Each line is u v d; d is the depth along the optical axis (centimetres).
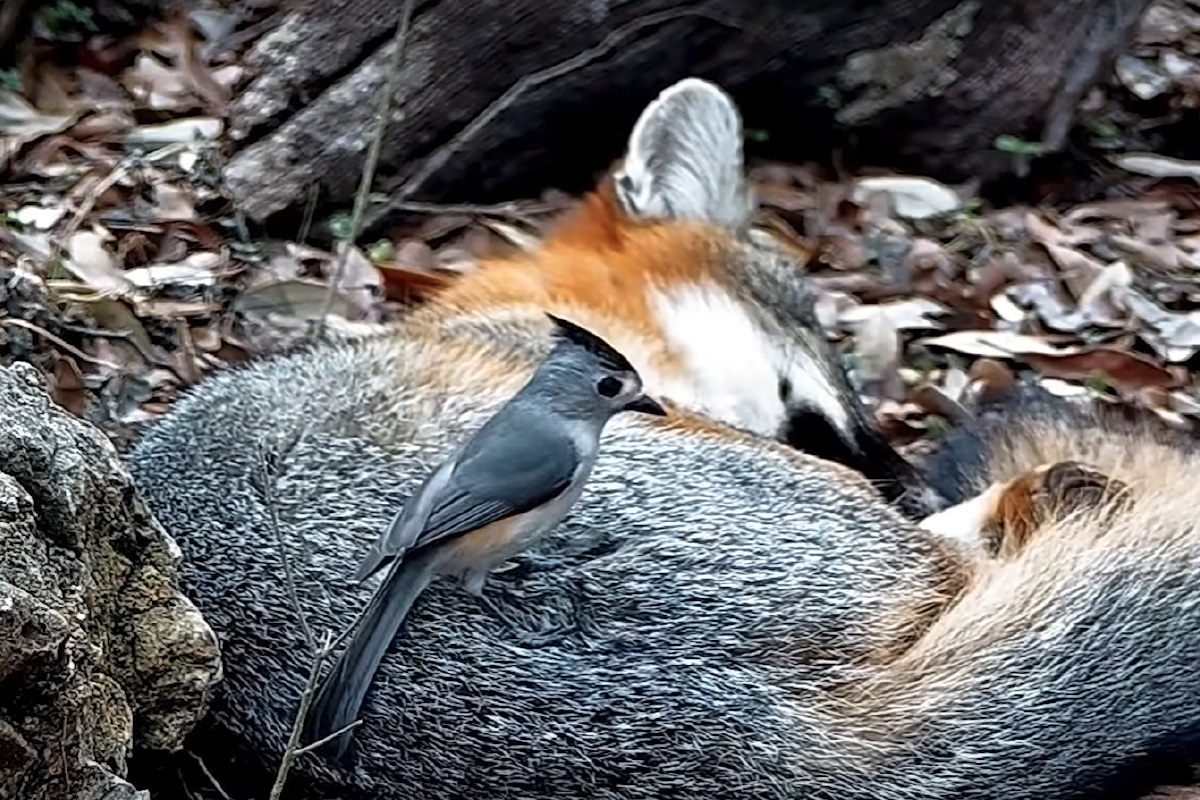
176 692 649
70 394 953
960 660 719
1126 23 1488
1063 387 1175
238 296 1148
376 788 688
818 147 1509
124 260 1205
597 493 764
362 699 634
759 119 1480
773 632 720
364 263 1189
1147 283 1351
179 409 819
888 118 1488
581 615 709
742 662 705
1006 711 701
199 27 1744
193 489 757
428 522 627
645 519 754
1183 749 712
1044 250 1373
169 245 1252
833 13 1418
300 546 723
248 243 1291
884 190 1451
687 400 998
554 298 1012
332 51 1323
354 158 1321
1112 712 706
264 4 1773
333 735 618
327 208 1330
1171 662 720
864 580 754
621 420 841
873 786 676
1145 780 711
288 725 690
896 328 1214
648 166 1074
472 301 1012
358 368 838
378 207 1324
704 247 1043
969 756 688
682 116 1085
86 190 1323
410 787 683
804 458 833
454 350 880
